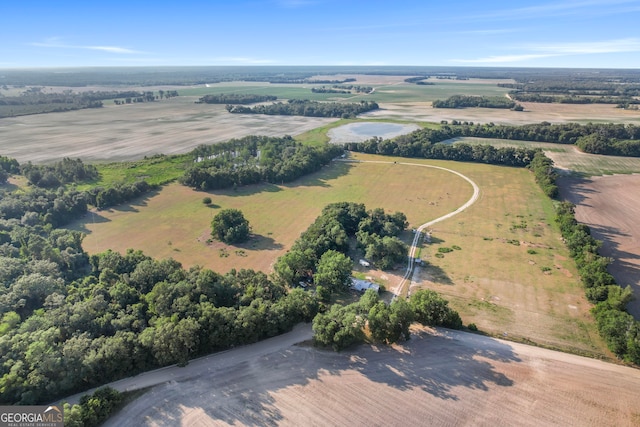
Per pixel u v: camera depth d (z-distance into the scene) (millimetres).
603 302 76625
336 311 70188
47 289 74062
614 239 110562
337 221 108688
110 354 59281
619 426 54000
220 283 77000
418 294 76250
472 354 66938
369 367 63750
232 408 55844
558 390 59594
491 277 91938
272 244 109875
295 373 62406
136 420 53656
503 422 54406
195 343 63750
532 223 121375
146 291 79562
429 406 56594
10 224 107375
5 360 55969
